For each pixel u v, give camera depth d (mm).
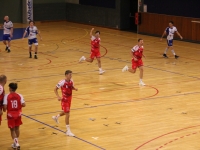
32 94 18688
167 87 19797
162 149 12883
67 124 14070
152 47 30031
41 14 42594
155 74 22328
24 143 13391
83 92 18984
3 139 13711
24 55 27328
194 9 31672
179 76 21891
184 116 15875
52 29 38438
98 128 14688
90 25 40844
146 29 35531
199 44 31141
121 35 35281
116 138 13789
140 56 20016
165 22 33781
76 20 42406
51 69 23469
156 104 17297
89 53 28016
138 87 19812
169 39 26312
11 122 12742
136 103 17438
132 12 37969
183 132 14297
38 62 25250
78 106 17047
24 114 16109
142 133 14211
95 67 24000
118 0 37594
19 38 34062
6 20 28266
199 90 19328
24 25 40719
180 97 18250
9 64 24688
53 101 17750
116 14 38000
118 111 16438
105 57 26719
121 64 24734
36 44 26203
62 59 26094
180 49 29312
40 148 12992
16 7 41875
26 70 23219
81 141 13547
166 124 15055
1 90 12773
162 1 34031
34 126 14867
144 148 12953
